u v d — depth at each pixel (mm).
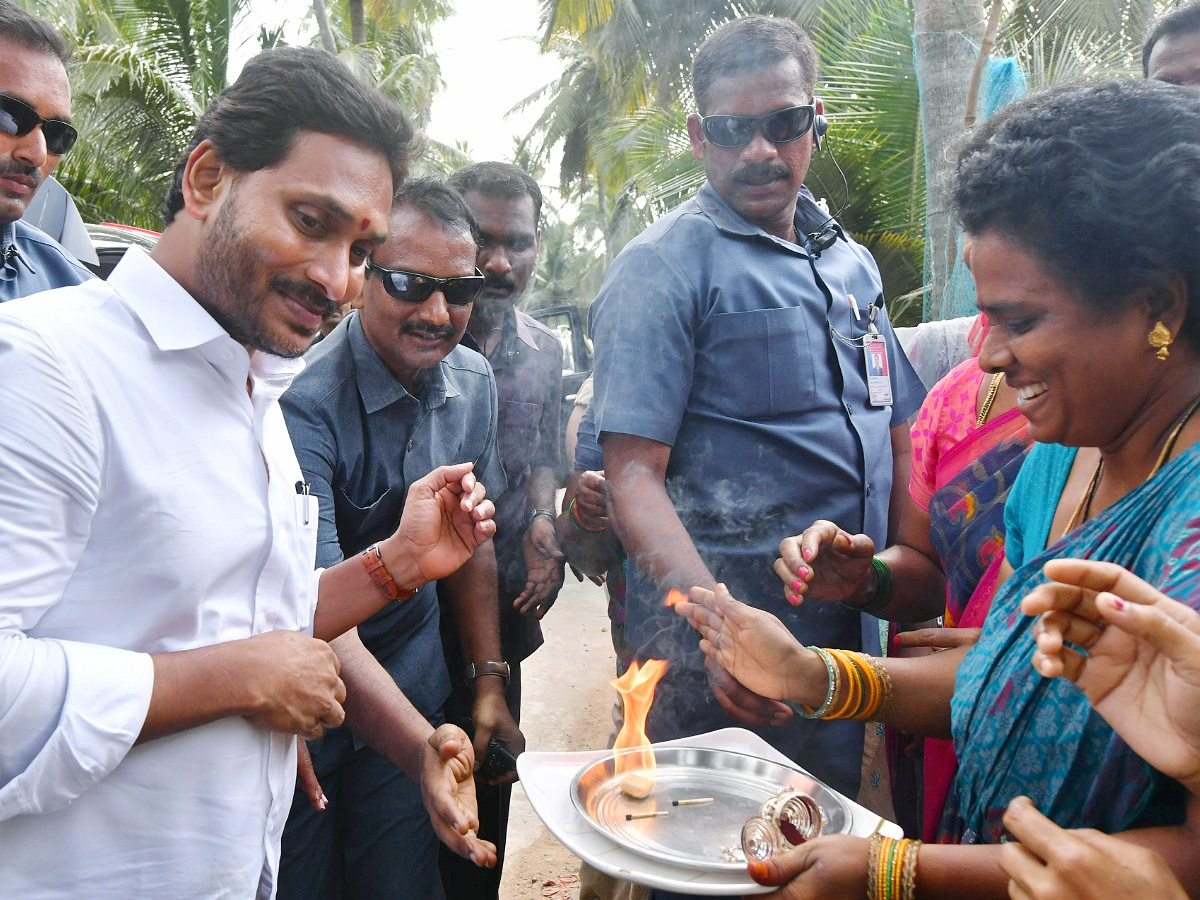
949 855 1039
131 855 1106
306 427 1837
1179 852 883
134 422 1085
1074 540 1083
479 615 2309
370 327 1943
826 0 6816
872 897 1050
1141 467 1083
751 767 1405
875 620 2098
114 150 11117
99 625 1089
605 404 1941
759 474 1998
